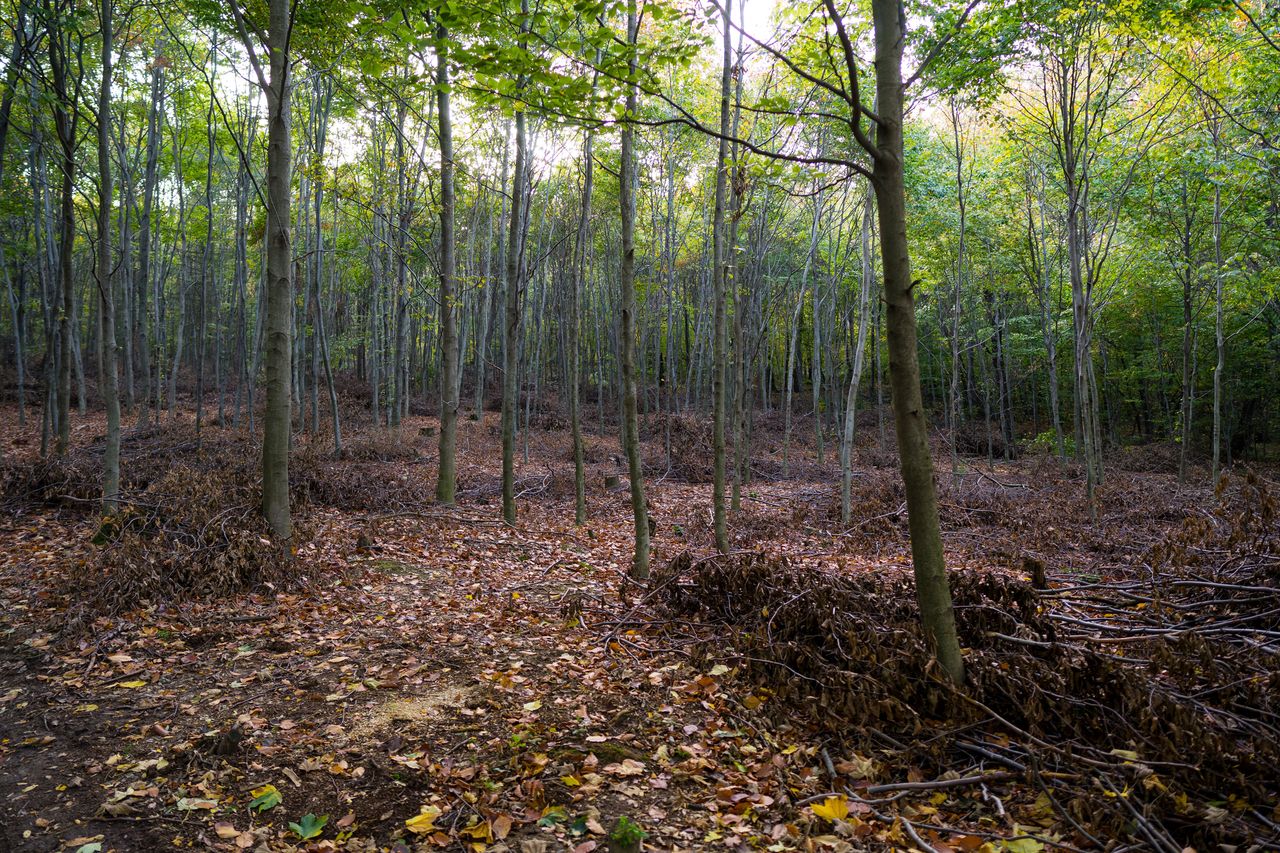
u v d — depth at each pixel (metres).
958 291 14.66
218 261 25.70
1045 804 3.03
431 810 3.04
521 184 10.08
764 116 10.98
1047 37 9.92
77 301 25.69
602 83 4.04
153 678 4.36
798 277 22.83
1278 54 9.94
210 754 3.45
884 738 3.58
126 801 3.06
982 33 8.52
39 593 5.67
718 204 7.64
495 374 31.06
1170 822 2.78
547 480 13.76
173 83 15.82
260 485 7.91
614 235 22.84
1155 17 9.20
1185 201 13.56
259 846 2.80
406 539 8.51
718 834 2.94
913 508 3.72
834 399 23.05
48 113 8.66
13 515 7.93
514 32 4.05
